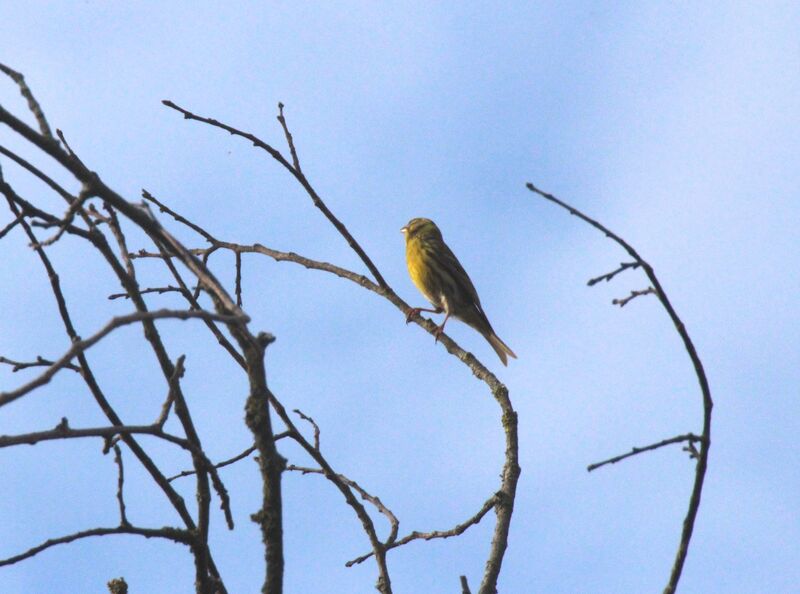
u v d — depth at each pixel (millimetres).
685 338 6258
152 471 7324
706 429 6270
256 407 5879
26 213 7121
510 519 8477
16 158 7137
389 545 8617
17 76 6395
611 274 6301
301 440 8875
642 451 6160
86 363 7566
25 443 5340
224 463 8805
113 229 7516
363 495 9367
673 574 6289
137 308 7473
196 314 5227
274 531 5863
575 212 6223
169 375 7484
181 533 7086
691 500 6293
